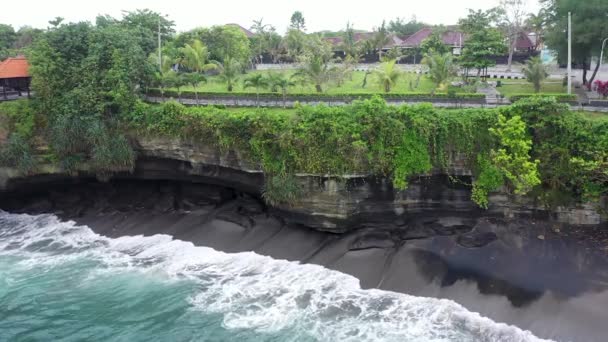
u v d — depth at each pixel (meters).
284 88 40.62
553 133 28.92
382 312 24.84
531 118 29.31
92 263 31.70
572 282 24.97
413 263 28.09
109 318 25.52
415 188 31.23
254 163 33.59
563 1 42.62
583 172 27.94
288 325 24.23
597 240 27.62
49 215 40.06
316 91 46.66
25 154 38.44
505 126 28.72
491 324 23.25
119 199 40.66
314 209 32.03
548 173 28.98
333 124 30.33
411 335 22.97
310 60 47.25
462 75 51.28
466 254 28.30
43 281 29.52
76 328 24.77
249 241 32.97
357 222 31.98
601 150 27.27
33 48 40.44
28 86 42.03
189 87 49.84
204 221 36.31
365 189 31.28
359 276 28.02
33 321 25.47
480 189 30.22
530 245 28.17
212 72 59.53
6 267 31.41
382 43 69.50
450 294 25.58
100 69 38.94
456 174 30.77
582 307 23.23
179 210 38.47
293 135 31.14
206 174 37.12
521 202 29.91
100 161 37.69
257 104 40.91
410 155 30.27
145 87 41.91
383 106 30.64
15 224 38.50
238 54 61.53
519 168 28.47
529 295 24.56
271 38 72.06
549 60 61.50
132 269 30.66
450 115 30.41
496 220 30.53
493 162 29.50
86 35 40.78
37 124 39.41
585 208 28.48
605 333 21.70
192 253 32.31
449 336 22.77
